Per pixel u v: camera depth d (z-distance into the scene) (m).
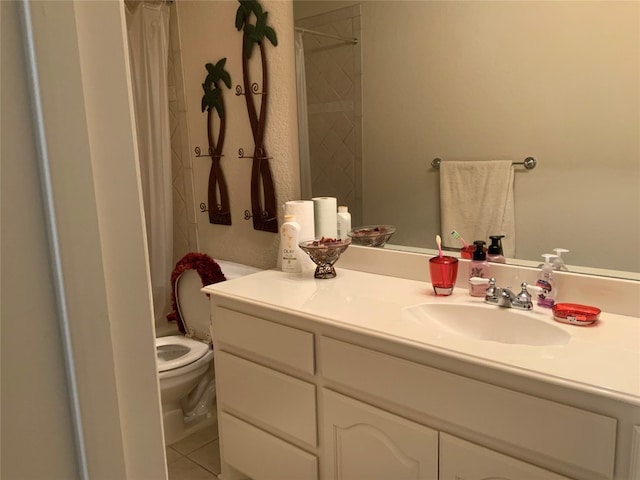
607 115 1.47
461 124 1.76
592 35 1.46
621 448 1.10
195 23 2.58
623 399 1.06
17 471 0.35
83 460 0.39
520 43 1.59
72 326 0.37
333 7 2.01
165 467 0.46
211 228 2.76
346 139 2.07
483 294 1.67
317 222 2.16
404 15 1.83
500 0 1.62
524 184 1.65
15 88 0.33
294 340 1.66
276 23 2.21
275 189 2.36
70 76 0.36
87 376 0.39
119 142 0.40
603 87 1.46
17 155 0.34
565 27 1.51
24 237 0.34
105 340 0.40
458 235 1.82
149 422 0.44
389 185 1.97
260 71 2.31
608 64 1.45
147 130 2.81
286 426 1.75
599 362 1.20
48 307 0.36
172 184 2.95
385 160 1.97
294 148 2.25
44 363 0.36
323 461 1.67
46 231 0.36
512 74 1.62
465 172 1.77
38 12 0.34
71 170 0.37
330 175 2.15
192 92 2.68
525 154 1.64
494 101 1.67
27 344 0.35
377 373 1.47
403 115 1.89
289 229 2.04
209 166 2.68
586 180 1.53
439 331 1.46
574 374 1.14
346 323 1.50
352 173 2.08
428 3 1.77
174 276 2.45
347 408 1.56
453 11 1.72
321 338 1.59
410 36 1.83
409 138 1.89
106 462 0.41
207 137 2.65
